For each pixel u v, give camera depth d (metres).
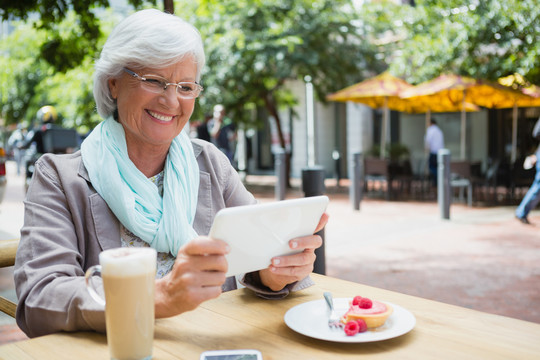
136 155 1.77
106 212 1.67
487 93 11.98
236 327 1.33
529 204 8.23
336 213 9.95
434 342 1.20
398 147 14.81
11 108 22.00
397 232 7.78
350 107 18.09
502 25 10.08
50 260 1.47
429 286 4.94
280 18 13.15
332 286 1.67
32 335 1.41
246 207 1.22
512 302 4.43
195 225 1.82
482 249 6.48
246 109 16.72
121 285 1.05
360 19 13.88
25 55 15.66
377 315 1.24
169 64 1.62
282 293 1.54
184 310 1.25
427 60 11.57
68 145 10.73
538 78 11.02
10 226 8.29
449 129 17.25
